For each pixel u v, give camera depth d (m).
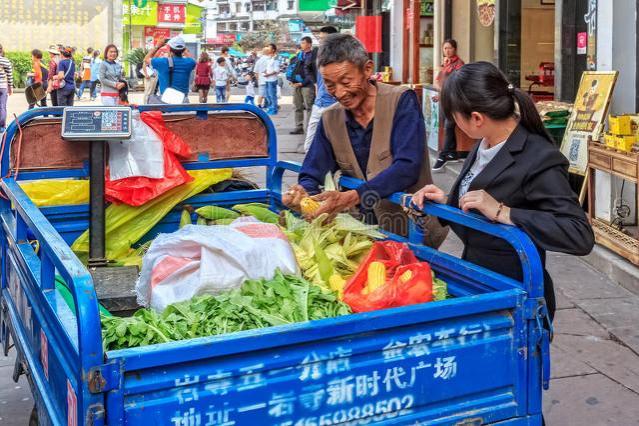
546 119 6.93
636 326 4.69
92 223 3.44
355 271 2.68
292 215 3.24
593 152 5.85
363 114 3.15
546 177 2.27
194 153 3.86
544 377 2.15
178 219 3.85
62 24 32.59
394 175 2.92
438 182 9.20
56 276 2.57
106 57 14.16
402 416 1.96
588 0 6.46
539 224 2.17
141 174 3.67
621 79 6.04
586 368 4.12
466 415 2.04
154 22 43.88
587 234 2.20
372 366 1.90
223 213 3.68
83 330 1.60
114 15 33.28
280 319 2.08
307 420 1.84
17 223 2.84
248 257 2.41
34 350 2.43
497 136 2.37
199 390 1.72
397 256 2.52
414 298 2.23
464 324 2.03
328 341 1.85
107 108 3.42
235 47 74.44
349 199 2.89
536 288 2.11
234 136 3.93
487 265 2.50
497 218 2.21
